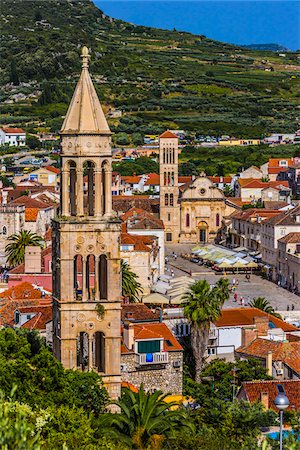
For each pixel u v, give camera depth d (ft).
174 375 372.58
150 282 607.78
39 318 400.47
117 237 267.80
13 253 633.61
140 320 417.90
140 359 365.61
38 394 251.60
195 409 321.32
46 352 265.34
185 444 234.17
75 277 270.67
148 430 232.73
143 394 244.01
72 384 258.98
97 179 266.57
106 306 269.03
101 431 232.32
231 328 434.30
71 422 227.20
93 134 264.93
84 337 278.26
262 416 298.76
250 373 379.35
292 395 335.06
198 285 414.00
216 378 393.09
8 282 518.37
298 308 609.42
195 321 403.75
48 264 529.04
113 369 270.67
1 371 251.39
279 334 439.22
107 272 268.82
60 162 269.64
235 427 284.82
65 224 265.54
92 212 272.72
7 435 143.84
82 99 267.18
